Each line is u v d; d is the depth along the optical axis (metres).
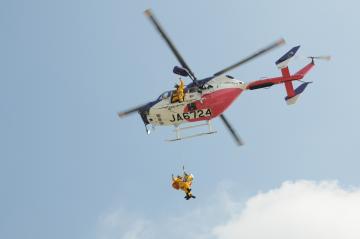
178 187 33.47
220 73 33.44
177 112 34.31
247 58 32.16
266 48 31.44
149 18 29.34
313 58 35.94
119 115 36.31
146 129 35.81
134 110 35.91
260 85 34.06
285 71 34.47
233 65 32.84
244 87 34.00
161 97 35.03
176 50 30.83
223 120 34.47
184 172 33.81
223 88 33.50
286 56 34.47
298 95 35.53
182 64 31.94
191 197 33.47
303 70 35.72
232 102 33.81
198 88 33.59
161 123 35.25
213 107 33.59
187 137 33.91
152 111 34.94
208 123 34.38
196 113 34.00
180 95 33.66
